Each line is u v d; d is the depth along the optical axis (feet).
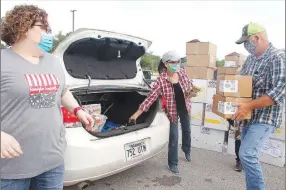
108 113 12.03
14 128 4.67
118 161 8.12
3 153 4.42
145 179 10.71
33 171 5.00
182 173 11.43
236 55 21.90
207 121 14.25
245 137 8.43
